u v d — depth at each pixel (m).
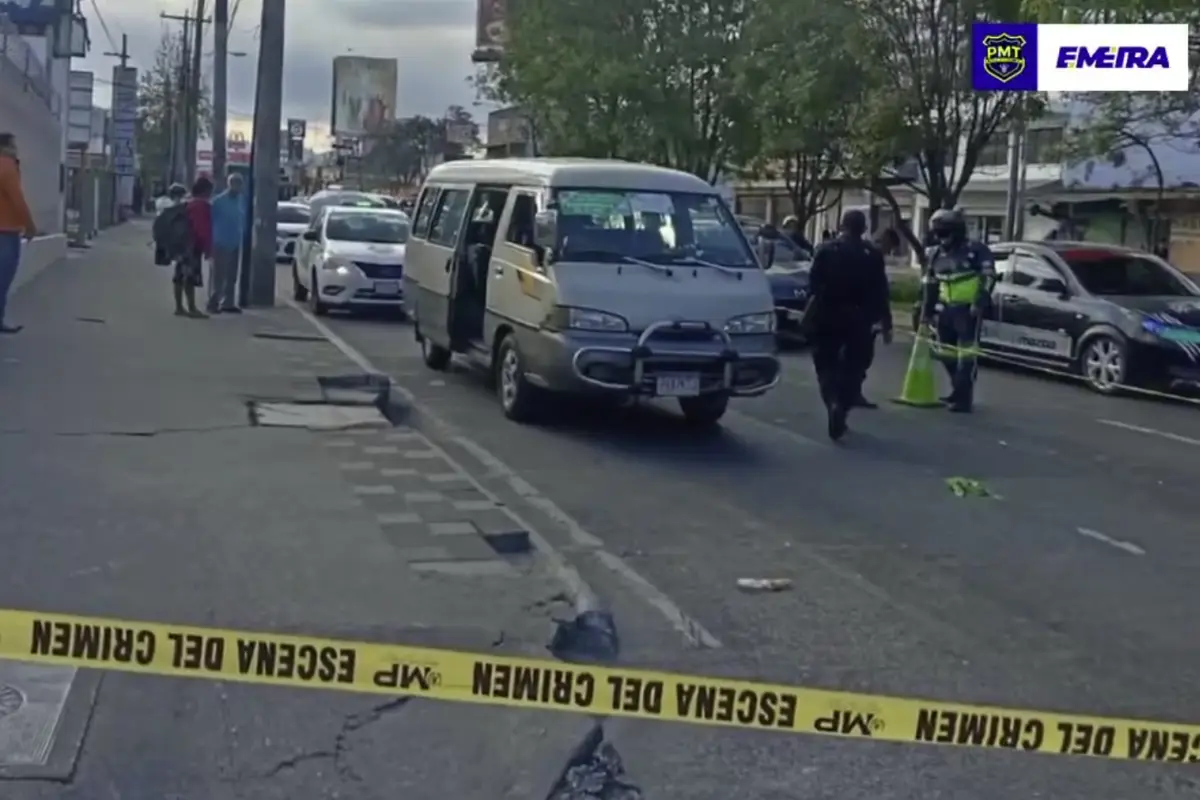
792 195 35.88
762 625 7.17
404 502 9.02
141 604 6.67
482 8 57.69
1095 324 17.91
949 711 5.08
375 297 21.72
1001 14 24.72
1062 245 19.58
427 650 5.21
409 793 4.98
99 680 5.70
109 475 9.34
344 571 7.40
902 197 47.28
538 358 12.38
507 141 65.56
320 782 5.01
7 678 5.64
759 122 32.34
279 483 9.42
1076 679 6.56
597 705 5.07
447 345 14.92
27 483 8.98
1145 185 35.66
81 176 40.38
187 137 53.00
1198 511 10.50
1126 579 8.43
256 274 22.12
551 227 12.53
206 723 5.40
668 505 9.88
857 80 27.27
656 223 12.86
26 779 4.87
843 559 8.58
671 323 12.09
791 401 15.29
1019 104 26.00
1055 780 5.36
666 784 5.18
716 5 34.09
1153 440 13.92
